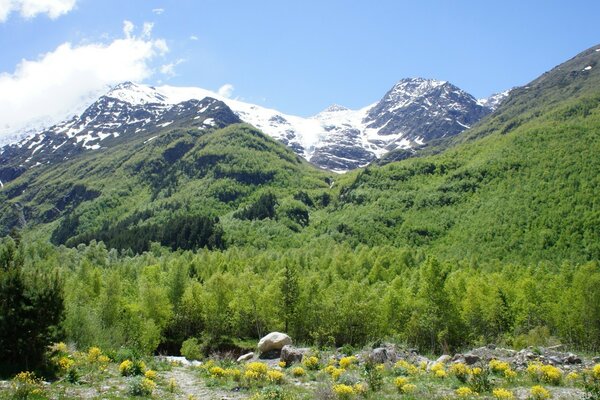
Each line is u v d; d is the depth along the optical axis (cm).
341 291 7862
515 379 2544
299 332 7431
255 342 7862
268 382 2652
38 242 13738
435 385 2472
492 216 17288
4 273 2709
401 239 17825
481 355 3206
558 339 5981
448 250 16175
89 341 4238
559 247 14288
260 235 18638
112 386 2434
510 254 14738
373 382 2423
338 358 3450
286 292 7562
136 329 5966
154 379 2719
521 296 7350
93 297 7425
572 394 2208
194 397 2330
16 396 2036
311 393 2389
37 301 2678
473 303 6988
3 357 2616
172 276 8575
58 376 2606
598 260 12962
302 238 19000
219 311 7794
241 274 9325
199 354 6050
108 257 13900
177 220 18788
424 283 6975
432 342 6469
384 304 7025
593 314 6106
